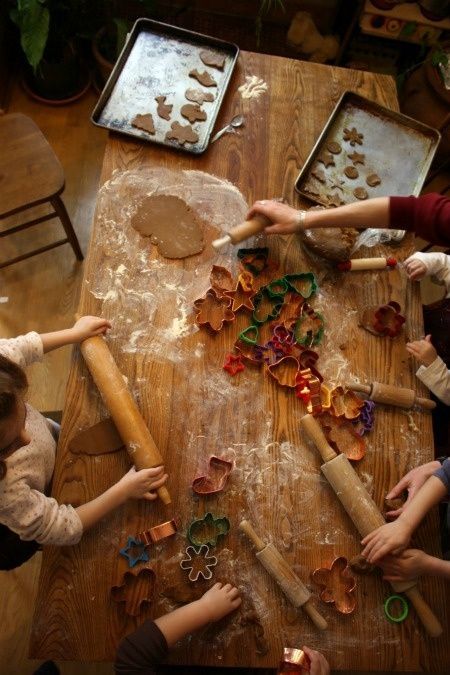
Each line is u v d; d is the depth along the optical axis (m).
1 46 2.24
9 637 1.69
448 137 2.24
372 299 1.35
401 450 1.24
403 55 2.38
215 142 1.46
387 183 1.47
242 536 1.14
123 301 1.28
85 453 1.16
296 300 1.32
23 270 2.13
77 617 1.08
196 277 1.32
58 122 2.39
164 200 1.38
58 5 2.00
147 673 1.00
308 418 1.18
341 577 1.15
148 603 1.09
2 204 1.66
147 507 1.14
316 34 2.31
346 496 1.15
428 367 1.27
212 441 1.20
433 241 1.27
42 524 1.04
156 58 1.52
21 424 1.00
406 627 1.13
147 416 1.20
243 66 1.56
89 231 2.25
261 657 1.09
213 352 1.26
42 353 1.19
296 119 1.52
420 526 1.19
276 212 1.31
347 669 1.10
